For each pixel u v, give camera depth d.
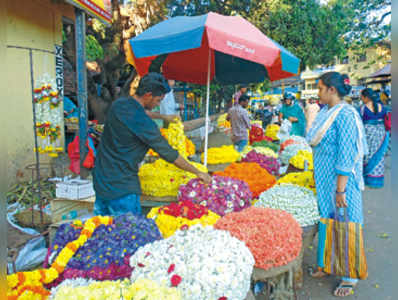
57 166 5.02
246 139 6.97
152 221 2.37
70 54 8.63
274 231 2.29
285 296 2.46
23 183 4.37
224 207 3.01
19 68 4.88
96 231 2.23
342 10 11.97
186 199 3.06
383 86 14.12
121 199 2.72
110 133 2.70
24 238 3.08
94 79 11.02
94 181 2.81
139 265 1.83
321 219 2.96
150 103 2.74
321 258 2.95
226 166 4.75
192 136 8.34
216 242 1.95
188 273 1.71
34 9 5.30
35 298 1.79
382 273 3.27
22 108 4.87
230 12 11.30
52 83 4.05
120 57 9.85
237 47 3.46
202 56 6.30
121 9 9.38
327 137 2.87
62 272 2.03
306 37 10.94
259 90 13.05
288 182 4.01
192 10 11.49
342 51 12.34
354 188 2.87
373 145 6.32
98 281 1.85
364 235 4.24
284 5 10.79
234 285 1.69
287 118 8.05
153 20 9.94
